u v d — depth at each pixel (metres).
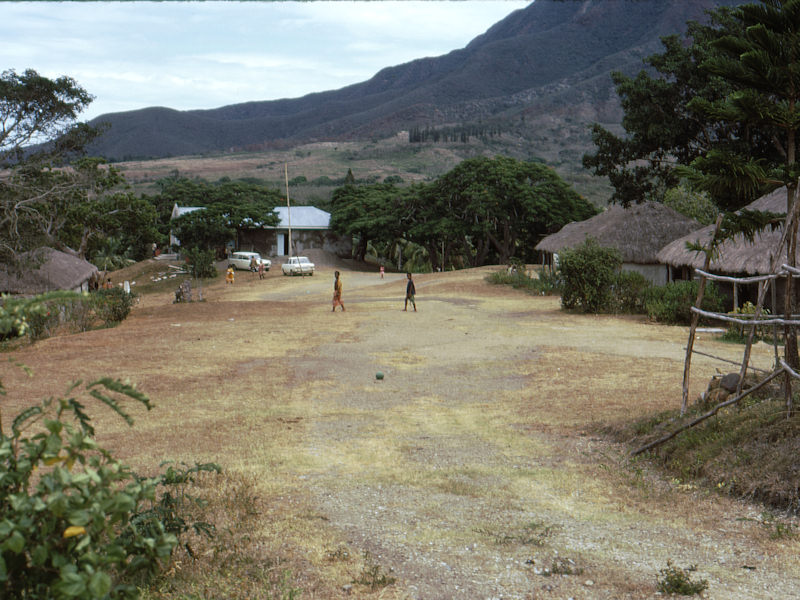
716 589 5.17
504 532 6.51
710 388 10.65
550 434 10.76
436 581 5.33
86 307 27.55
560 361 17.53
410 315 29.31
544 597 5.04
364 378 16.12
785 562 5.67
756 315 9.55
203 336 23.59
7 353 19.47
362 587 5.16
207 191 87.94
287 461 9.16
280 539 6.17
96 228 53.97
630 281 29.09
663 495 7.63
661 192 56.62
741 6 9.27
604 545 6.16
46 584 2.91
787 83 9.23
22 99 33.72
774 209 24.05
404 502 7.46
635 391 13.46
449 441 10.42
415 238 70.44
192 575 5.22
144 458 9.08
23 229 35.75
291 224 74.12
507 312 30.08
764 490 7.22
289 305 35.03
